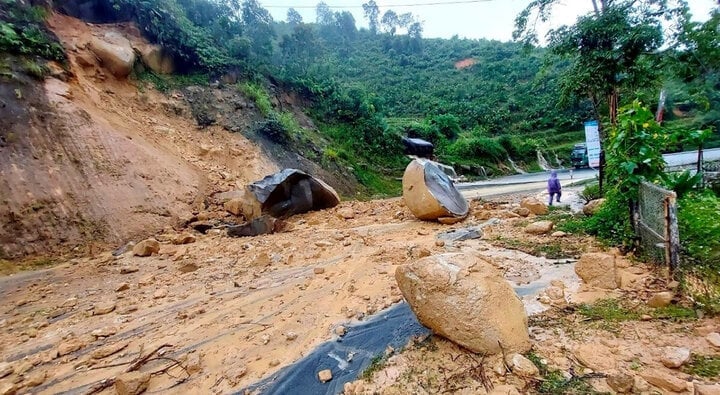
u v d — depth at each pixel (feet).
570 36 29.32
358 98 75.51
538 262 15.65
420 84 144.15
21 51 31.68
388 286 14.29
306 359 10.25
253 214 31.12
